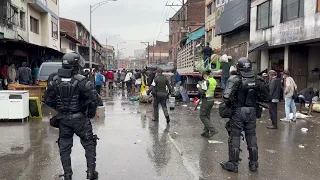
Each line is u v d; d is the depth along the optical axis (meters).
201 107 8.52
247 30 24.47
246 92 5.61
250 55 22.64
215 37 33.62
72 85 4.83
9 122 10.32
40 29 27.97
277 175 5.55
